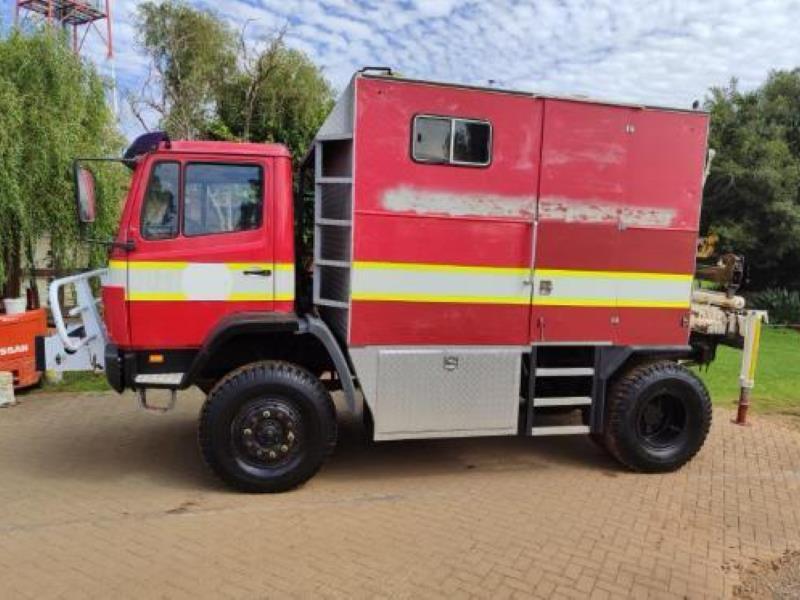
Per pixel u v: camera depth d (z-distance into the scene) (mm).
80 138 8859
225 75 16031
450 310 5133
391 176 4934
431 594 3586
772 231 18844
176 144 4953
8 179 7914
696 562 4062
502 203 5156
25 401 7551
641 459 5566
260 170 5055
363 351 5000
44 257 9234
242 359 5406
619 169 5363
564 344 5398
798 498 5188
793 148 20703
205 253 4988
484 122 5066
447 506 4820
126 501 4777
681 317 5621
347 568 3838
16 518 4457
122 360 4965
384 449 6180
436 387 5137
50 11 18250
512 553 4090
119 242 4906
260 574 3746
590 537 4355
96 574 3711
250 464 4910
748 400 7496
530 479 5465
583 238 5336
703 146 5508
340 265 5086
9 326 7602
